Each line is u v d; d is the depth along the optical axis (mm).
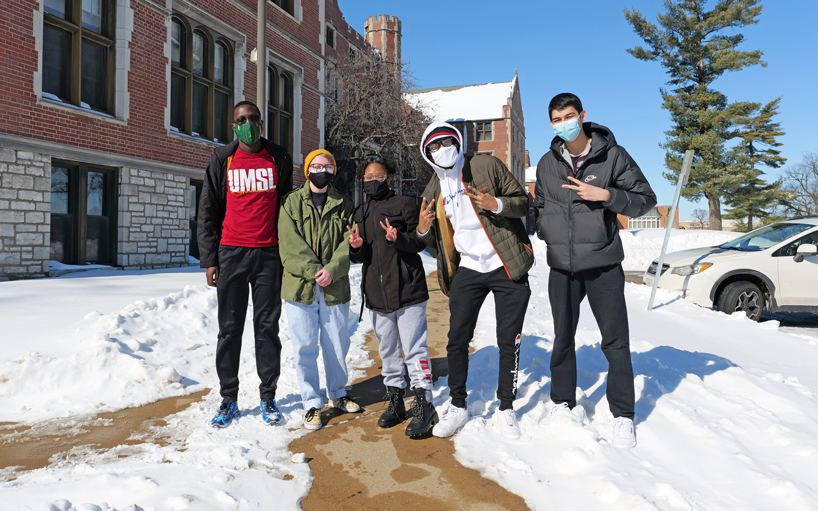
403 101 23719
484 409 3277
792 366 4637
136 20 10594
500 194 3037
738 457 2504
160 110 11258
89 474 2363
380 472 2475
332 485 2342
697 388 3498
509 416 2912
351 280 8828
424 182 24656
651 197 2953
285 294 3100
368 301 3188
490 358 4367
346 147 22781
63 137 9211
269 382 3166
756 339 5738
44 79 9164
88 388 3559
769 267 7441
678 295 7930
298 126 16750
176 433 2953
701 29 31547
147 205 10992
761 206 35938
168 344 4484
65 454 2633
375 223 3182
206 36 12875
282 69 16031
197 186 12844
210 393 3682
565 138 2908
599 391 3572
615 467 2414
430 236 3115
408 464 2562
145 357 4082
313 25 17641
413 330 3066
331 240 3250
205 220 3193
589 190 2775
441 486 2326
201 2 12383
